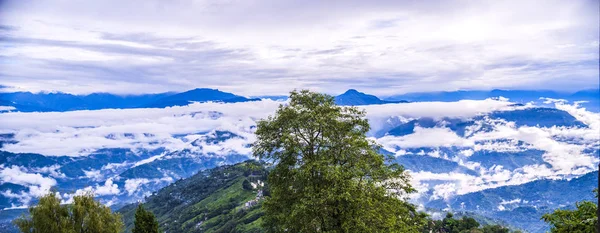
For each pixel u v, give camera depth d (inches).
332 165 1478.8
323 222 1488.7
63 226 1478.8
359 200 1416.1
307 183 1504.7
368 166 1558.8
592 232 1083.9
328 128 1560.0
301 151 1567.4
